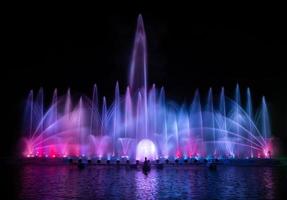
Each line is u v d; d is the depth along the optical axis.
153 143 42.94
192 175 28.94
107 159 39.62
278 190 20.19
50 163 40.47
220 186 22.08
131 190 20.62
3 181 24.78
